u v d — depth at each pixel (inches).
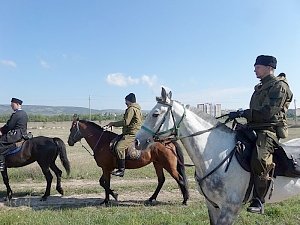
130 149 374.6
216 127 221.3
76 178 553.3
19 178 543.2
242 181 211.8
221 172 211.6
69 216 329.1
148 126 221.6
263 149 205.9
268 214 318.0
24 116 428.5
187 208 367.9
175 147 381.1
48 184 423.2
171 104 220.4
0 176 538.6
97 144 395.9
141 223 293.6
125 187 483.8
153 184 505.0
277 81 207.8
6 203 405.7
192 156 219.0
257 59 215.3
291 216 317.4
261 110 207.3
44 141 425.4
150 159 381.1
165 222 298.7
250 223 295.7
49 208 373.4
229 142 218.1
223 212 211.3
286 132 213.0
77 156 847.1
